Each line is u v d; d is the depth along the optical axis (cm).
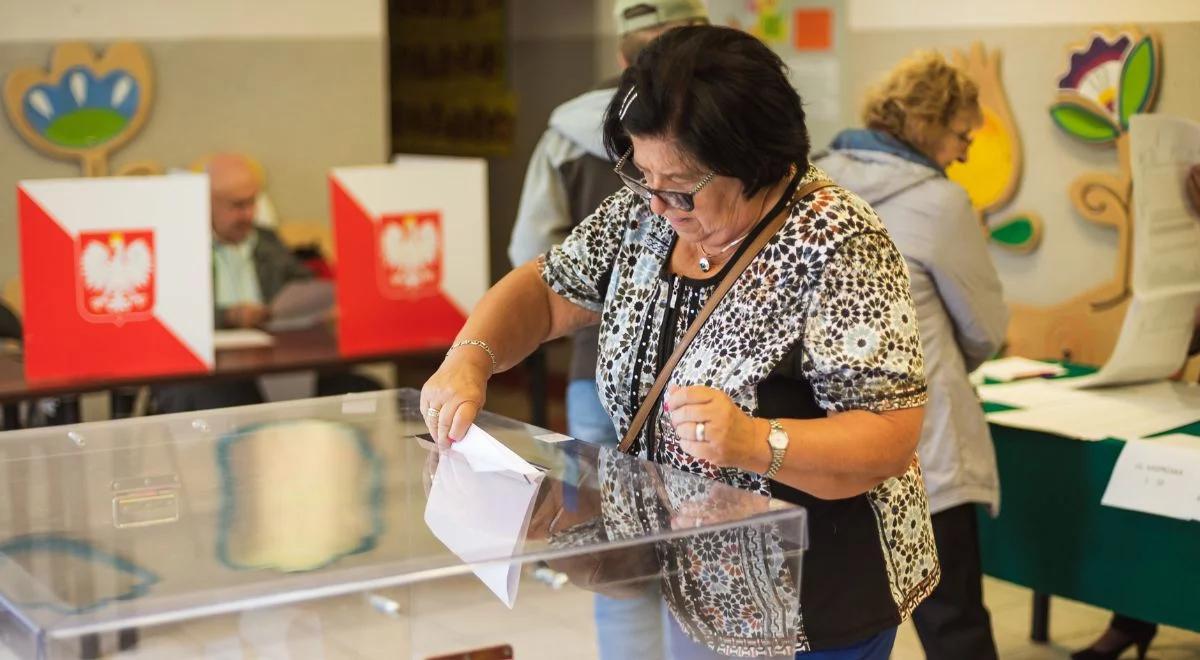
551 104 651
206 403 408
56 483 153
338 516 135
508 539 123
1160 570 272
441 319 377
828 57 445
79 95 459
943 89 275
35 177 456
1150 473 269
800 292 158
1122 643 337
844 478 154
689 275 169
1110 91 353
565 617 119
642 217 177
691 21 298
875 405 155
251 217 421
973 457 274
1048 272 378
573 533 125
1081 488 284
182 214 339
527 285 189
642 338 173
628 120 154
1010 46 379
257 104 491
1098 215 359
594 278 185
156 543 126
